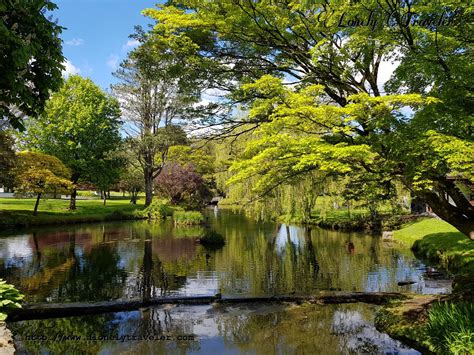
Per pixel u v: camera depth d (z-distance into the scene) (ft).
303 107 23.27
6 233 82.84
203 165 146.72
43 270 49.78
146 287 41.68
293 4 29.63
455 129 23.54
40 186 97.66
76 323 31.14
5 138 88.02
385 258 58.23
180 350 26.05
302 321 31.55
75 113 118.62
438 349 23.80
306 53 31.73
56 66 18.72
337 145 23.95
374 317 32.22
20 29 17.75
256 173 28.02
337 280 45.11
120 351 25.96
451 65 23.61
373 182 29.99
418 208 98.89
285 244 73.46
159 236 82.74
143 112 117.91
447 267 50.90
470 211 28.25
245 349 26.11
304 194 81.66
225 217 138.82
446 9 23.20
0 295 23.48
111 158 122.83
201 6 33.42
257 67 37.17
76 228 94.48
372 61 32.01
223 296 37.37
